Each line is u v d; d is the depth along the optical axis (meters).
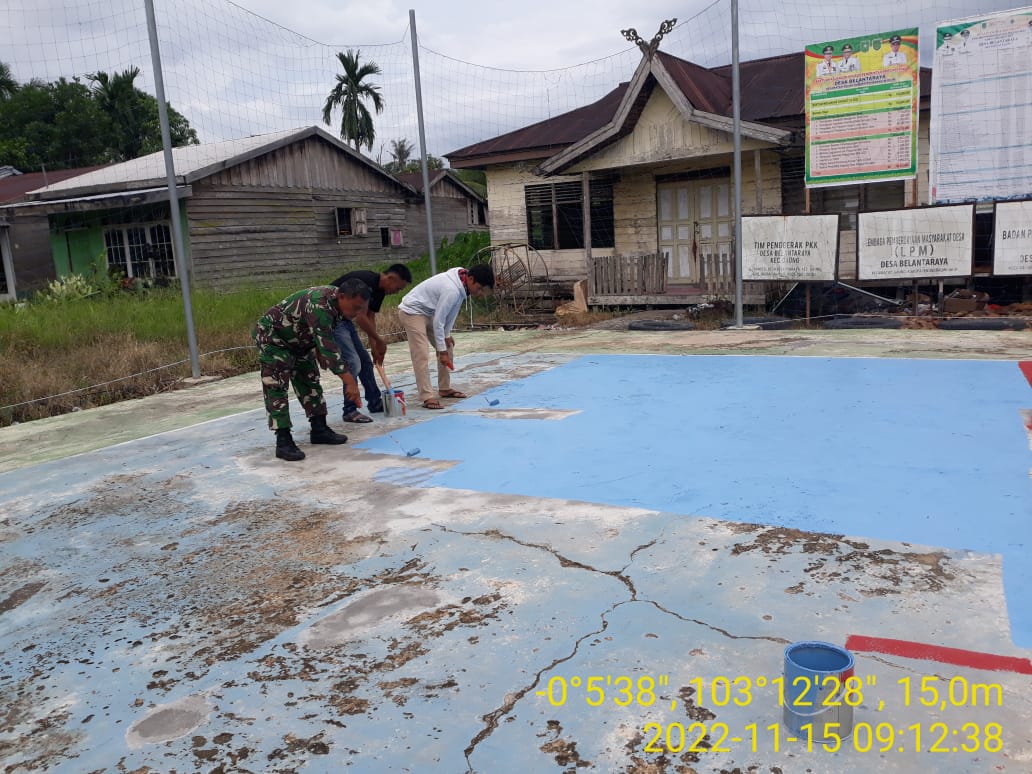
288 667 2.68
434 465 4.97
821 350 8.48
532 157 15.47
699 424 5.55
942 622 2.69
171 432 6.53
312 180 19.92
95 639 3.00
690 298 12.38
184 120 32.59
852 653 2.53
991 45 10.25
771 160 13.12
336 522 4.07
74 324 11.20
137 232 17.84
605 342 10.19
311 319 5.06
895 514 3.68
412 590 3.20
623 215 14.85
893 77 10.45
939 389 6.23
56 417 7.67
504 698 2.41
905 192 11.94
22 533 4.28
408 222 23.83
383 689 2.50
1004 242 9.74
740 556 3.30
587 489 4.30
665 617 2.83
